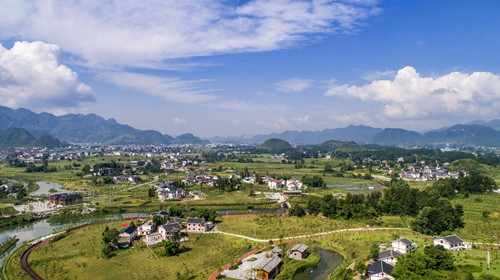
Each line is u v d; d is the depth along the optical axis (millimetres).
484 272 99312
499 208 185125
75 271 111188
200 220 160875
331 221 177375
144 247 136625
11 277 106500
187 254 127562
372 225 165875
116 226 167000
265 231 157500
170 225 152625
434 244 130500
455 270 101875
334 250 131250
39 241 145625
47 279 105000
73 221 185875
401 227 162625
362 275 104000
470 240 138000
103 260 121375
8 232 162625
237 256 124000
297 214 192375
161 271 110812
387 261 111125
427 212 153250
